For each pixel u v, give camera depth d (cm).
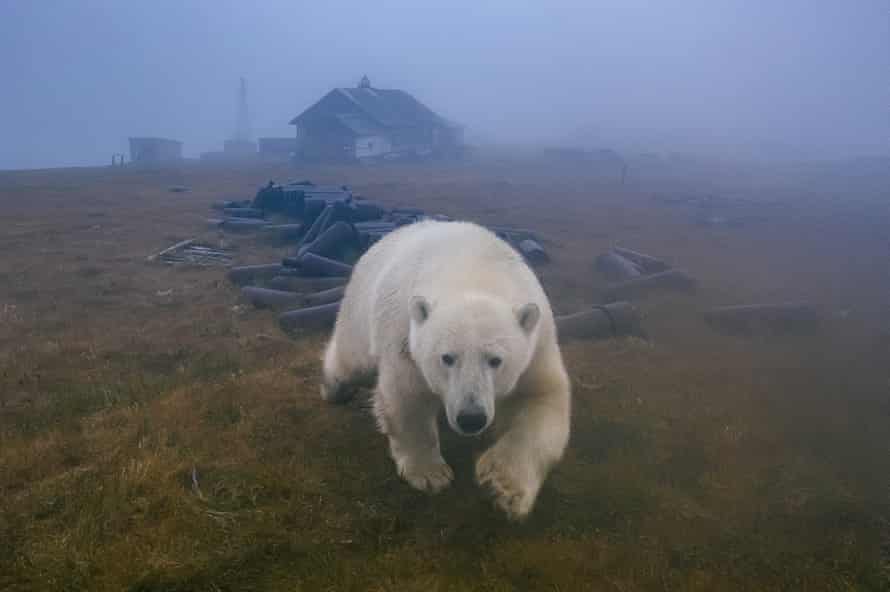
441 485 199
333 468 212
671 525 189
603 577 165
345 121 2059
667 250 651
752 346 367
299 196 746
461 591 159
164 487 191
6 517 179
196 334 363
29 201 941
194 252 582
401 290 210
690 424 257
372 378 255
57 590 155
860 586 170
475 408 171
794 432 259
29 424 248
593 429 248
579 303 443
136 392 276
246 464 208
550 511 193
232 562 164
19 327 372
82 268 510
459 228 228
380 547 175
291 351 334
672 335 378
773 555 180
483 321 180
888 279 540
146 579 157
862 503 208
